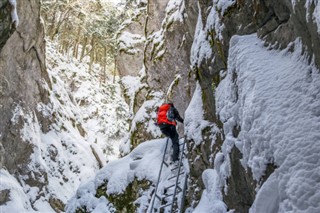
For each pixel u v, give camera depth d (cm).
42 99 1803
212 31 693
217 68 679
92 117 3306
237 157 526
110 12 4047
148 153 986
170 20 1281
